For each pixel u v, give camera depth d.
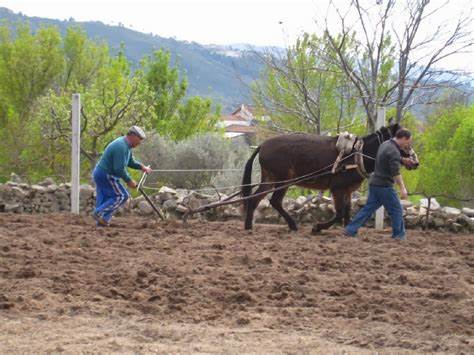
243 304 7.59
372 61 20.73
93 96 23.92
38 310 7.13
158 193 16.08
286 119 24.27
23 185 16.48
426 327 6.89
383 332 6.71
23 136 23.53
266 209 15.78
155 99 28.45
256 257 9.81
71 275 8.44
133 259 9.52
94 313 7.09
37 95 30.05
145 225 13.01
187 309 7.30
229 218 15.91
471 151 37.19
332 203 15.62
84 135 22.06
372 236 12.77
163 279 8.41
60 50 31.03
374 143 12.76
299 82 21.66
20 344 6.10
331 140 12.86
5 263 9.10
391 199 12.16
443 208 15.30
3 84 29.56
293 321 7.02
